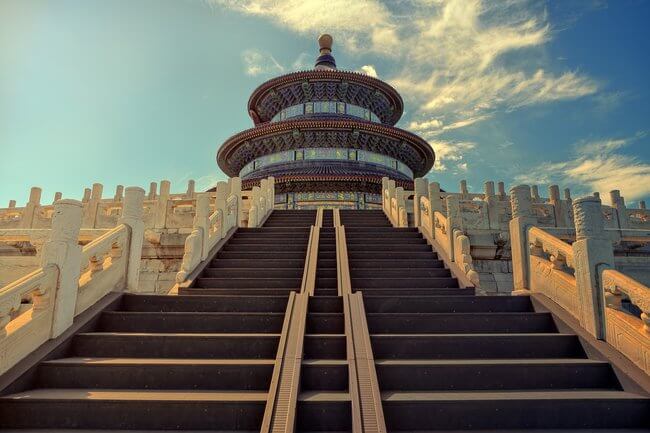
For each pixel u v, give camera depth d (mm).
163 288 14664
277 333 7348
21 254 15266
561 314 7441
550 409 5344
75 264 7059
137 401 5273
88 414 5254
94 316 7336
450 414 5293
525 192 9203
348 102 41562
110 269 8250
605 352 6293
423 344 6719
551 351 6766
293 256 12562
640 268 12125
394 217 17453
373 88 41219
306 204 32969
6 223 17609
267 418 4727
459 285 10148
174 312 7887
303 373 5871
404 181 33469
